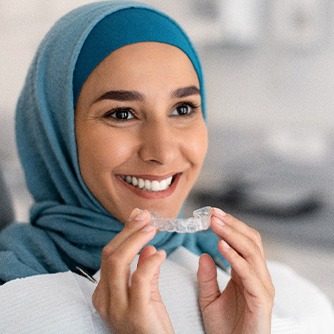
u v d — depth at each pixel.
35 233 1.00
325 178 2.23
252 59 2.37
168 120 0.94
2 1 2.30
